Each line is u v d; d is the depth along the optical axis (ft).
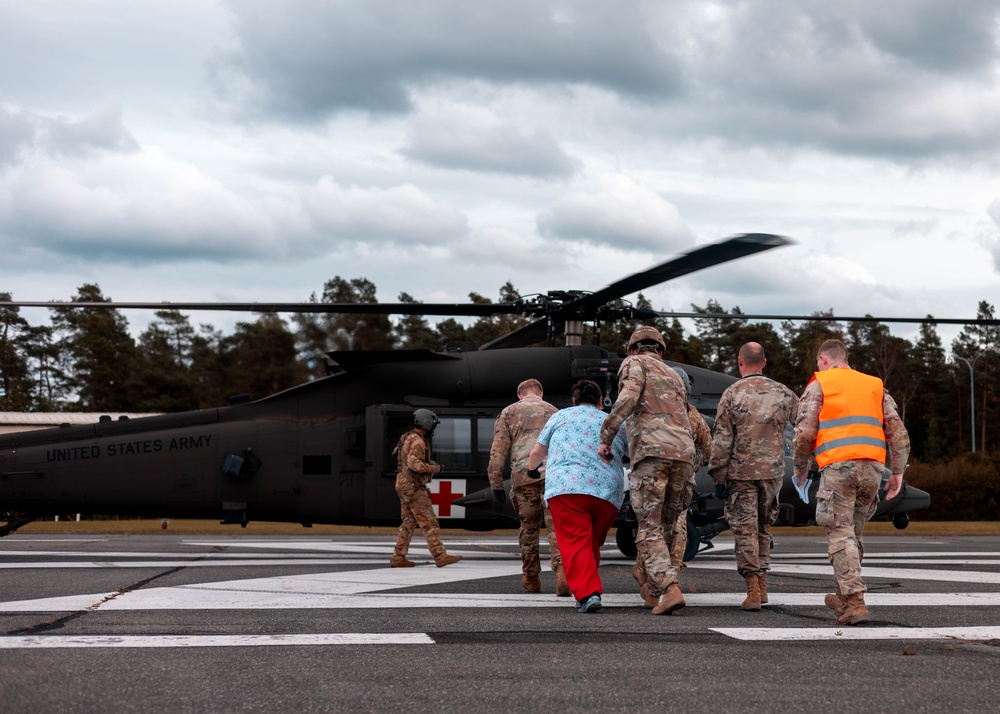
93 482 39.24
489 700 11.90
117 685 12.43
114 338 251.39
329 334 121.49
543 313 39.34
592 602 20.02
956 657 15.12
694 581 27.20
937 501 112.27
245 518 39.83
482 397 38.88
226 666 13.74
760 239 28.22
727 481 21.35
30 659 13.96
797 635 17.17
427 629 17.40
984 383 265.95
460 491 38.04
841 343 21.07
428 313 38.09
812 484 35.91
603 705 11.70
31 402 255.91
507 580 27.12
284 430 39.47
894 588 25.52
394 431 38.50
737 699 12.05
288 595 22.47
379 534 57.11
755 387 21.52
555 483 20.66
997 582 27.20
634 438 20.88
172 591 22.93
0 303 36.27
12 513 41.24
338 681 12.87
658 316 39.93
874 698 12.20
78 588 23.45
